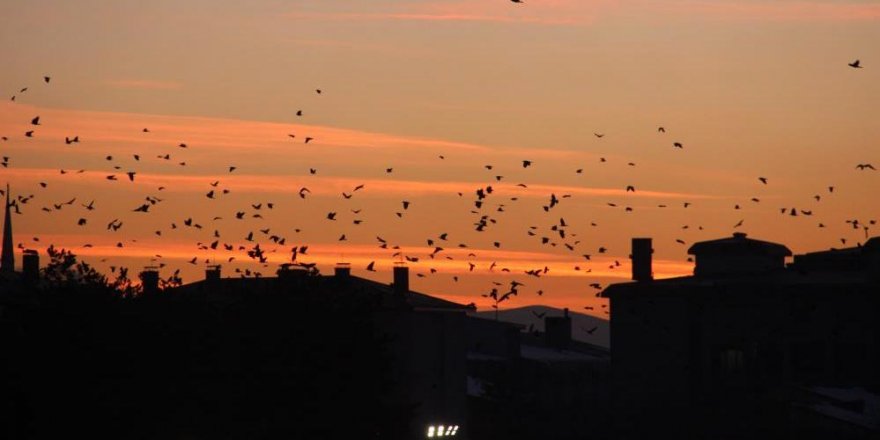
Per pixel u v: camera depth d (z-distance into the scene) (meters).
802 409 115.00
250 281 113.12
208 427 91.69
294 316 96.44
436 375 123.19
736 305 129.62
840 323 127.00
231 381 92.75
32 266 113.44
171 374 91.62
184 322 95.56
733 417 119.81
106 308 92.00
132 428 87.94
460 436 125.19
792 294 128.12
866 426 112.00
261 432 91.25
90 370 87.81
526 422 126.94
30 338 88.38
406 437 98.81
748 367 128.88
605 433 124.44
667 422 124.19
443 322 124.25
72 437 85.94
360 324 98.62
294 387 93.19
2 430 85.00
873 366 125.50
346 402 94.56
